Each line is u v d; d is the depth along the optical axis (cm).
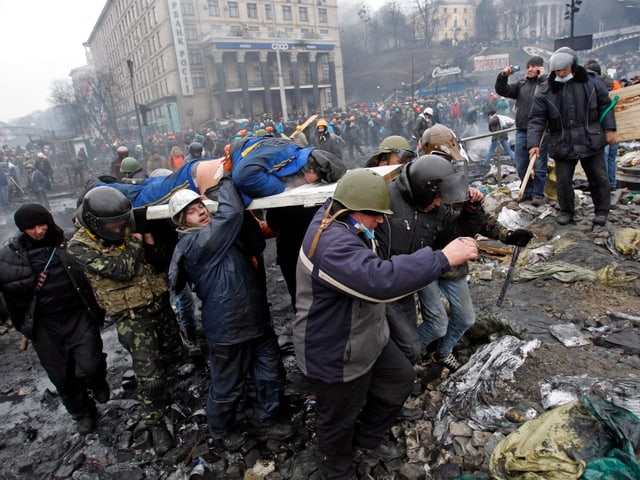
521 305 351
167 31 4691
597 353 280
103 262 274
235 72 4869
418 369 327
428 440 265
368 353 211
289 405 317
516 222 525
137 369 292
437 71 4103
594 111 436
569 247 431
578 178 657
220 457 283
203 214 275
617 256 404
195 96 4853
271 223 345
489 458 229
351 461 241
